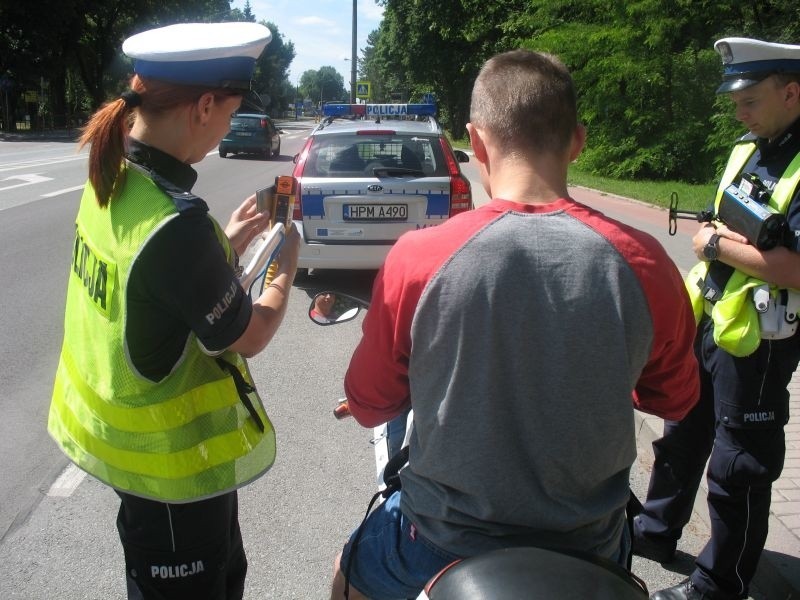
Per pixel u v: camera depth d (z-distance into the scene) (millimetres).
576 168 22938
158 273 1618
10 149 26734
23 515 3453
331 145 7035
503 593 1284
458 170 6992
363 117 8688
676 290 1500
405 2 40875
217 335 1679
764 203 2434
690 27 20703
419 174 6863
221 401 1821
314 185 6828
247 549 3240
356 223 6863
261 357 5754
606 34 20562
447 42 41031
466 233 1482
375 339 1570
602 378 1436
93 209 1771
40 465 3928
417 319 1470
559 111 1554
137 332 1673
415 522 1616
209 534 1902
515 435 1461
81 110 55344
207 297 1649
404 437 2113
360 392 1656
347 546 1860
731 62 2492
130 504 1879
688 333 1591
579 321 1420
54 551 3184
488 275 1433
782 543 3131
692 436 3031
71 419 1874
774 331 2455
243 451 1862
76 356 1821
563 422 1439
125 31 50844
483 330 1432
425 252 1490
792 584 2854
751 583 3082
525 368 1432
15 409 4613
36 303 6855
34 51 40906
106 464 1819
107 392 1745
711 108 20172
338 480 3848
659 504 3146
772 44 2375
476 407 1451
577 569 1330
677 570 3168
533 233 1462
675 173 20781
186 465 1780
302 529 3398
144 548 1895
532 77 1559
